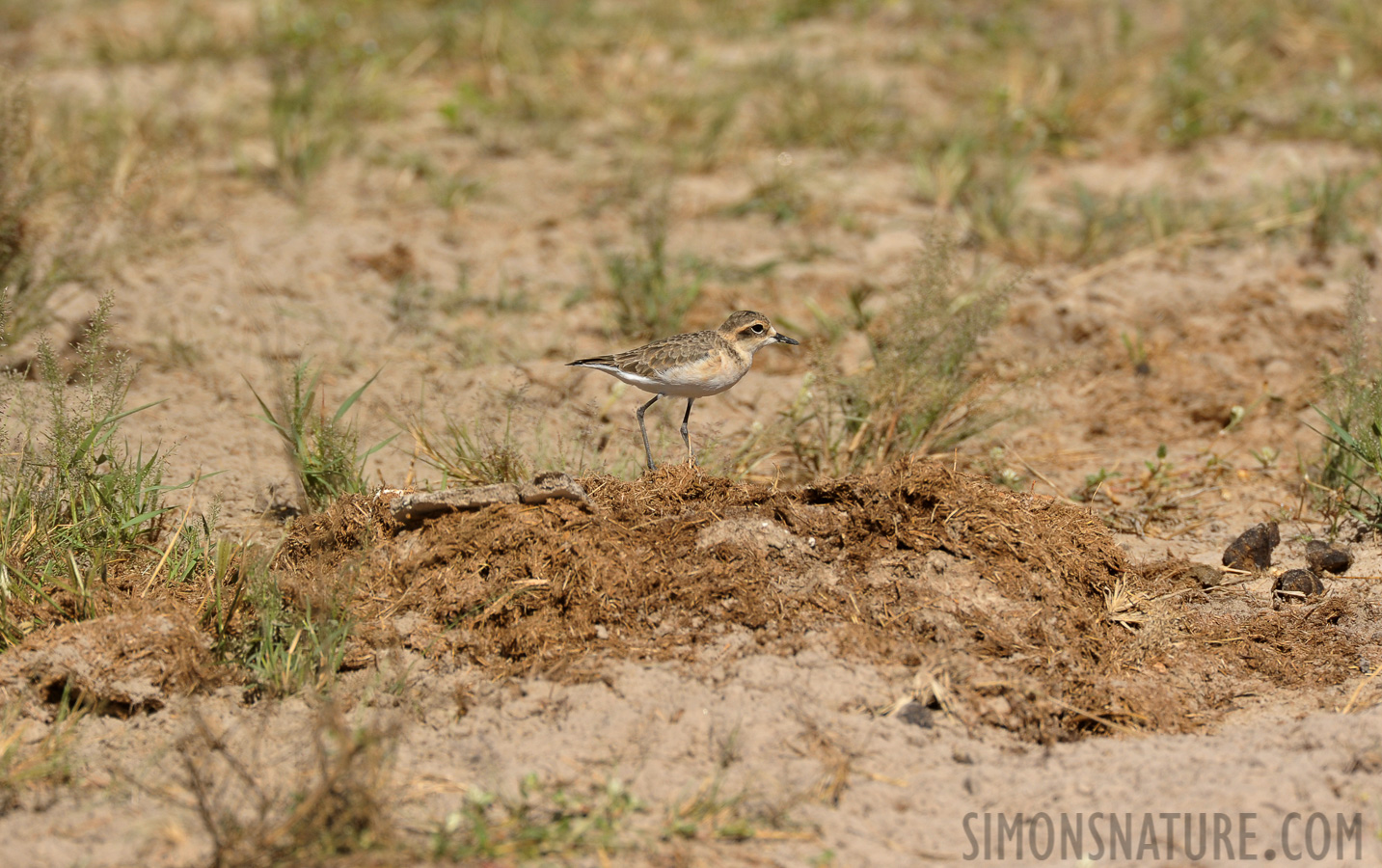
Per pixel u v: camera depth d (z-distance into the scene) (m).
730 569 8.91
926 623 8.76
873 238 17.42
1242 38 23.64
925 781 7.53
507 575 8.77
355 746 6.93
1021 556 9.32
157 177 16.27
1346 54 23.22
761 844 6.92
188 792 7.24
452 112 20.83
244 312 14.52
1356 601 9.83
